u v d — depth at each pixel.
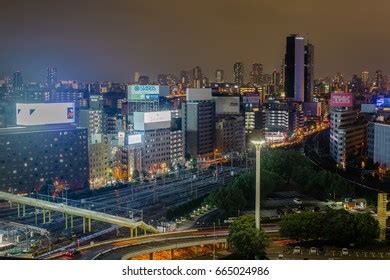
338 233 193.62
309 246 198.88
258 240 176.25
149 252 198.62
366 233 194.25
